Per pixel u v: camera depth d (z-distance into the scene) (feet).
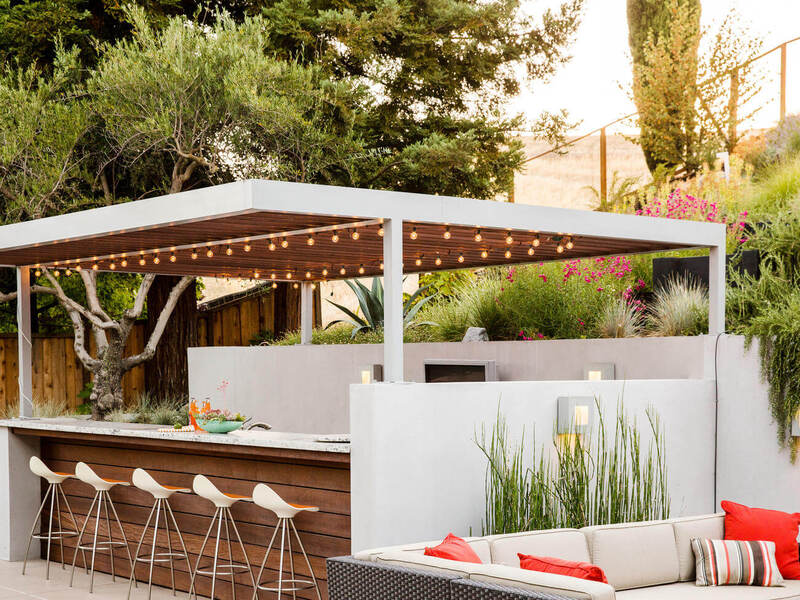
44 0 43.96
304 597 21.27
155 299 45.83
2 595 23.93
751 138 45.47
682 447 25.32
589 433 22.31
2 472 28.78
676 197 38.04
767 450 25.20
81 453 27.84
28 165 40.73
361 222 21.65
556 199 53.88
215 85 39.14
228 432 23.49
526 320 36.14
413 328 40.88
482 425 20.92
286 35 43.34
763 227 33.63
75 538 27.96
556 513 21.34
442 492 20.11
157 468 25.29
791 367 24.73
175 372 45.68
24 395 29.78
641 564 18.54
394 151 46.47
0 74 42.80
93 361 40.93
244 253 28.86
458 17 44.01
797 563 19.77
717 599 17.69
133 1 41.09
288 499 21.75
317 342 41.39
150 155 43.11
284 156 41.60
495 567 13.60
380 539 18.99
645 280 36.99
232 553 23.11
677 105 47.80
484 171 46.75
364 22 41.29
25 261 29.27
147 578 25.48
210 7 45.88
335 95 40.70
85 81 43.78
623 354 28.48
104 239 24.76
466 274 43.93
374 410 19.08
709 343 26.37
